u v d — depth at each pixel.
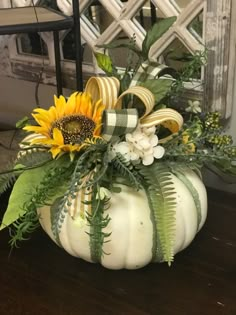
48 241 0.91
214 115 0.94
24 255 0.88
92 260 0.80
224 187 1.08
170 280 0.80
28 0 1.17
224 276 0.81
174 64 1.01
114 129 0.71
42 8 1.08
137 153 0.73
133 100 0.77
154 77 0.81
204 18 0.95
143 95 0.73
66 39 1.17
